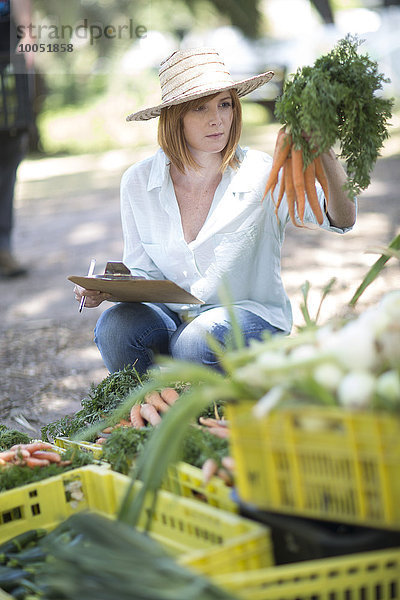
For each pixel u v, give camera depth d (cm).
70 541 188
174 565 142
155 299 300
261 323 307
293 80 247
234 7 1741
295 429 161
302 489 163
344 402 157
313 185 259
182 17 1856
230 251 309
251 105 1828
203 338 296
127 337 314
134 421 267
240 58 1739
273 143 1366
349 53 246
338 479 159
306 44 1705
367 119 247
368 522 158
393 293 169
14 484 223
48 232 986
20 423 358
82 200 1192
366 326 163
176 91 292
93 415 289
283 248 757
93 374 479
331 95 235
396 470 153
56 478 216
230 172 308
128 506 175
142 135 1791
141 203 321
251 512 173
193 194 313
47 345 548
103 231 956
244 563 166
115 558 145
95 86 1855
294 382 164
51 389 452
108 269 305
